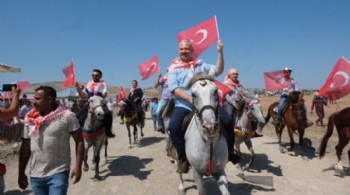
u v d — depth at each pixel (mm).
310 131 14469
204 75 4152
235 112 7066
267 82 10227
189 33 5715
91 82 7770
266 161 8820
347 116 7324
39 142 3689
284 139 12422
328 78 8445
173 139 4793
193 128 4453
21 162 4023
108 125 7957
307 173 7613
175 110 4910
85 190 6801
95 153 7488
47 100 3775
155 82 8719
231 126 4711
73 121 3861
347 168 7996
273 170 7875
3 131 12594
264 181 6957
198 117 4027
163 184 7113
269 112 11281
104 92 7645
